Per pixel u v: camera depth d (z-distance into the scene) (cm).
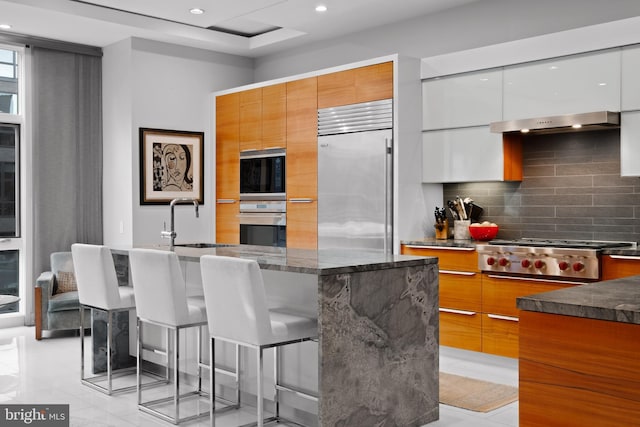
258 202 637
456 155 510
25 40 613
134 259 367
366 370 309
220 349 391
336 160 558
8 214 632
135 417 361
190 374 420
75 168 649
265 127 629
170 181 658
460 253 479
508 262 446
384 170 516
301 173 591
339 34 630
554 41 448
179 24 627
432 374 346
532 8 496
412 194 522
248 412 365
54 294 588
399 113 509
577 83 439
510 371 451
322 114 572
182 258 374
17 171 636
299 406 341
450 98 512
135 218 630
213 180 691
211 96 692
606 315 181
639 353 177
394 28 588
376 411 314
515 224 515
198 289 416
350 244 546
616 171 459
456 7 541
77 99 651
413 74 523
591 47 430
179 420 351
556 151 491
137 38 631
